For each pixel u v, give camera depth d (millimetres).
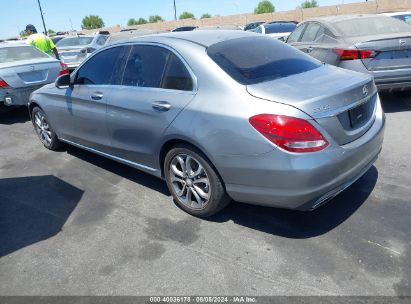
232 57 3168
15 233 3369
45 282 2705
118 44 3971
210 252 2881
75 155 5227
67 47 12711
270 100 2676
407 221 3070
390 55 5379
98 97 4023
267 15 38719
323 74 3209
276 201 2762
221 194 3092
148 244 3039
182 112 3098
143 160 3723
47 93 4984
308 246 2859
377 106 3387
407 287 2395
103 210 3635
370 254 2715
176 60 3307
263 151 2650
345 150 2732
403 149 4504
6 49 7688
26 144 5938
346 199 3465
